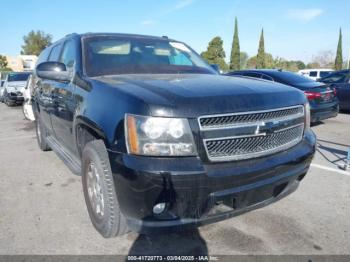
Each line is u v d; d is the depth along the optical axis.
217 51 45.59
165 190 2.12
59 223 3.12
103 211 2.63
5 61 57.75
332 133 7.29
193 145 2.18
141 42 3.99
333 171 4.55
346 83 10.05
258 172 2.35
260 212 3.29
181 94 2.29
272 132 2.48
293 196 3.68
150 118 2.15
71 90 3.28
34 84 5.53
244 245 2.72
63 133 3.86
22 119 10.52
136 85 2.55
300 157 2.69
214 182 2.18
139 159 2.16
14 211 3.39
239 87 2.58
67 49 4.07
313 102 7.41
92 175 2.83
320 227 3.01
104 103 2.52
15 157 5.53
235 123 2.29
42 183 4.21
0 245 2.75
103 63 3.44
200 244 2.74
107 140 2.36
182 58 4.07
